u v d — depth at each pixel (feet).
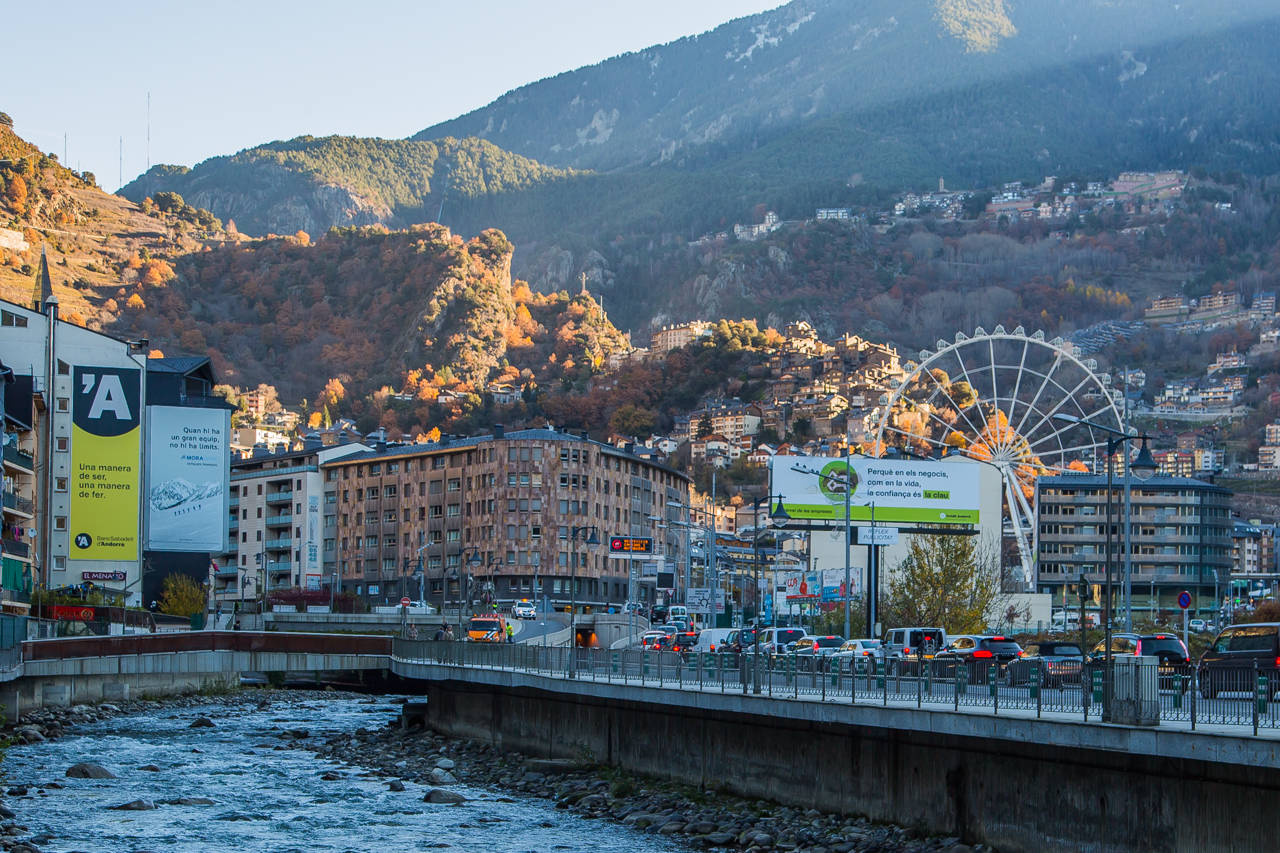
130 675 339.98
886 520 451.94
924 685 144.05
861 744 151.02
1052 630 506.48
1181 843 109.40
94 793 184.85
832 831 144.46
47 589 420.36
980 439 606.96
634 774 198.80
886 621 422.00
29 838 149.18
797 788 161.89
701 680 182.60
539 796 188.75
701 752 182.80
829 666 160.35
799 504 447.01
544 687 221.46
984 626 428.15
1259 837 102.47
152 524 477.77
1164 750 106.42
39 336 454.40
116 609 370.73
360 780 203.92
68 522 460.96
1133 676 112.88
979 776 133.28
